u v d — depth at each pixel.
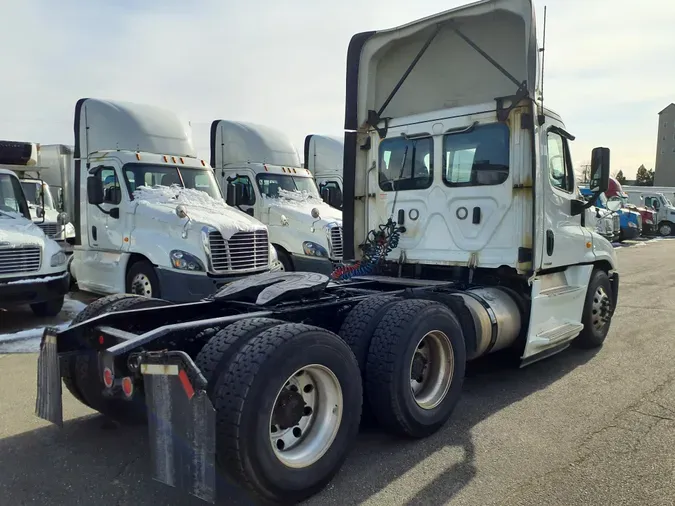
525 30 5.17
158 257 8.62
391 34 6.18
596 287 6.75
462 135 5.75
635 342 7.15
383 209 6.41
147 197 9.25
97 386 4.29
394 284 5.74
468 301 5.07
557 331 5.84
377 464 3.83
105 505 3.31
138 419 4.54
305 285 4.49
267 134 13.34
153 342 3.38
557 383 5.56
